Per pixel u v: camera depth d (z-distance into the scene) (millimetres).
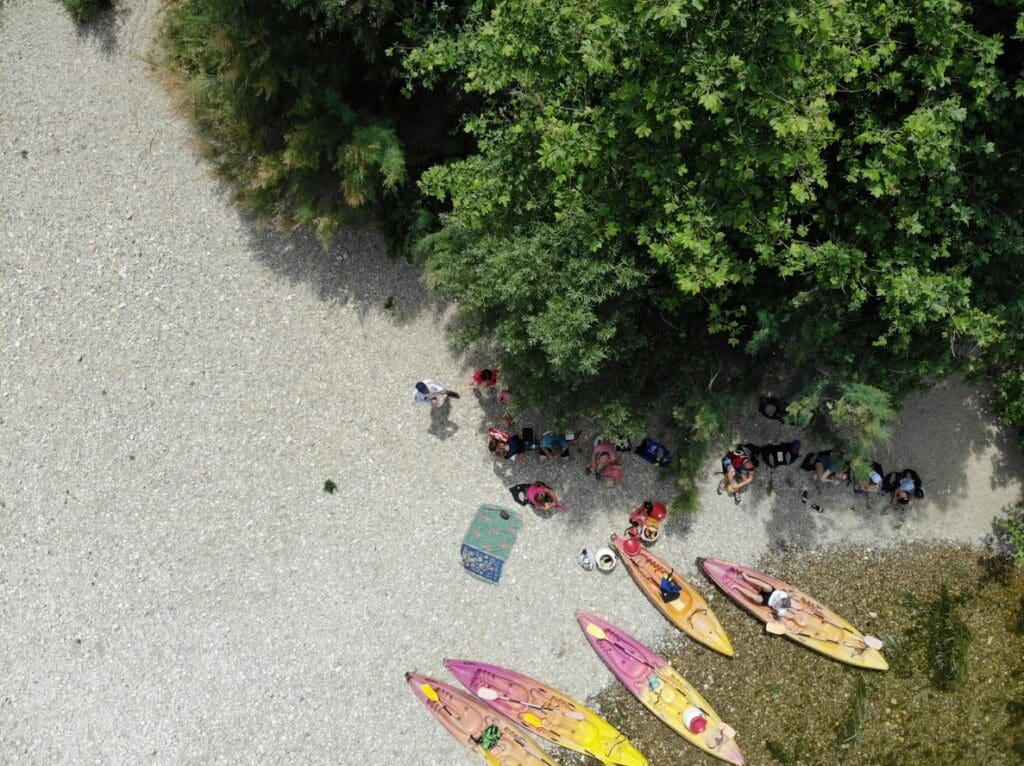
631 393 14078
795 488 15758
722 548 15680
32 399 15484
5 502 15352
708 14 8883
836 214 11172
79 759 14969
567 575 15453
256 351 15695
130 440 15484
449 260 13156
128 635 15172
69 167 15695
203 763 14914
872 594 15719
